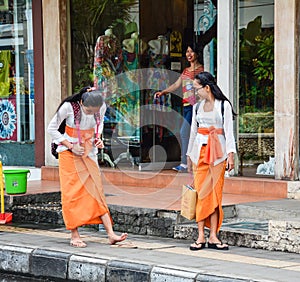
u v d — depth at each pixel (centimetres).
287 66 1549
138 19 1959
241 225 1359
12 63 2103
